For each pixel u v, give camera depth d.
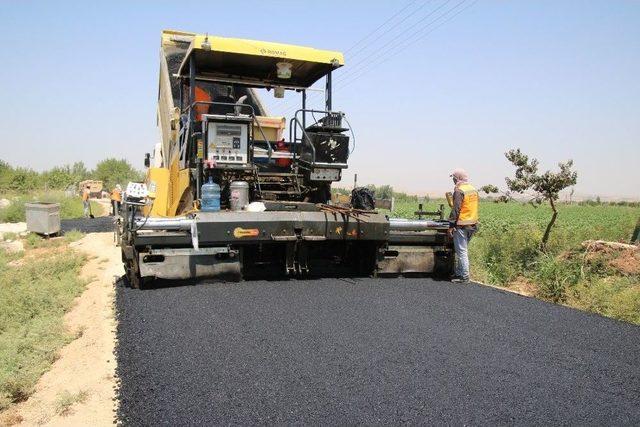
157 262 6.24
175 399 3.52
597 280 7.77
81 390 3.84
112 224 19.41
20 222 21.56
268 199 7.29
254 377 3.84
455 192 7.34
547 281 8.03
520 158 10.33
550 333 5.10
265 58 7.52
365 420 3.26
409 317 5.40
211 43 7.04
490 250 10.66
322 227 6.54
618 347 4.78
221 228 6.15
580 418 3.38
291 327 4.93
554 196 10.11
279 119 9.08
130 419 3.32
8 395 3.93
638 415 3.44
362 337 4.72
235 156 6.85
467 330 5.06
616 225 15.80
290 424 3.21
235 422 3.22
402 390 3.67
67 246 12.95
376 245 7.16
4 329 5.89
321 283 6.76
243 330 4.82
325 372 3.94
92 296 6.82
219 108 8.27
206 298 5.85
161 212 8.23
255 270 7.21
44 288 7.26
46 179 47.34
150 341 4.56
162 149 10.15
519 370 4.11
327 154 6.98
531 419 3.34
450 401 3.54
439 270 7.55
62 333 5.30
